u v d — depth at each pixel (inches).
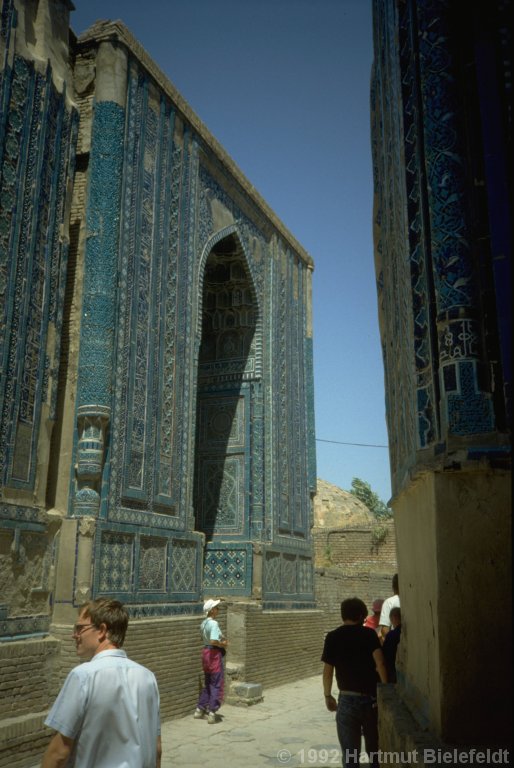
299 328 554.6
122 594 294.5
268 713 338.0
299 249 567.5
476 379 93.0
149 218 348.8
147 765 80.8
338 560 764.0
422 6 112.0
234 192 460.1
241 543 446.0
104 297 302.8
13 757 218.1
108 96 324.5
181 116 393.4
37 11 291.6
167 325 357.4
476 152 103.3
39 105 283.0
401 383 130.9
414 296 109.0
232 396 485.7
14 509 248.1
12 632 242.2
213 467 479.2
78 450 287.7
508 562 87.4
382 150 161.5
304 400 548.4
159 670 304.8
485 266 98.0
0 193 253.9
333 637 165.9
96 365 294.4
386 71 145.5
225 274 486.9
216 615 347.3
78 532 275.7
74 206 319.0
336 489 1037.2
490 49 104.0
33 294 269.3
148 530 319.0
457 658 85.7
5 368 249.0
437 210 102.5
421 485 102.8
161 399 344.8
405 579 128.6
